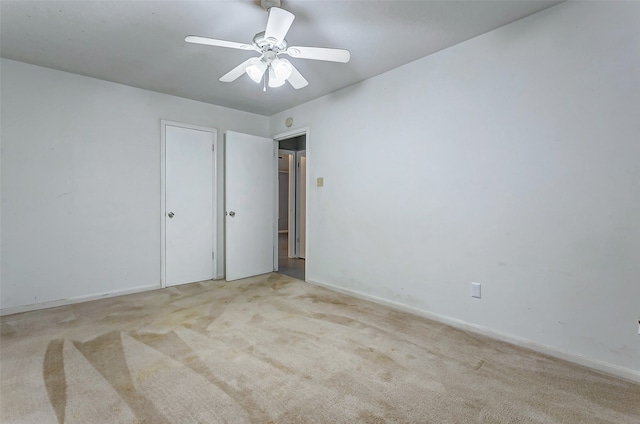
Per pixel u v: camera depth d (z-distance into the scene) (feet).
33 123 9.70
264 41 6.48
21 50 8.73
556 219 6.89
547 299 7.06
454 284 8.64
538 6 6.79
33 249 9.78
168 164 12.42
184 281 12.94
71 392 5.59
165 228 12.39
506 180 7.61
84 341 7.61
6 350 7.12
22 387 5.72
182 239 12.85
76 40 8.16
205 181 13.42
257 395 5.58
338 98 11.78
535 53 7.08
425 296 9.29
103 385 5.81
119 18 7.16
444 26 7.53
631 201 6.03
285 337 7.92
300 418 5.01
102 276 11.03
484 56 7.89
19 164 9.52
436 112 8.89
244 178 13.99
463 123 8.33
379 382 6.00
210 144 13.51
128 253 11.56
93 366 6.46
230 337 7.89
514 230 7.51
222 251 14.08
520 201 7.39
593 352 6.50
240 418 5.00
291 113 14.03
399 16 7.09
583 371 6.37
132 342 7.57
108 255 11.14
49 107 9.95
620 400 5.48
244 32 7.77
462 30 7.72
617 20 6.08
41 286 9.92
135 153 11.62
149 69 9.95
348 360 6.80
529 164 7.24
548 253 7.02
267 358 6.86
